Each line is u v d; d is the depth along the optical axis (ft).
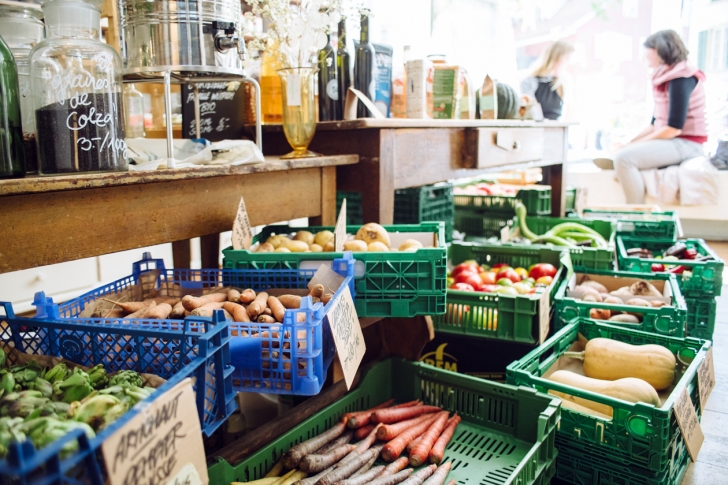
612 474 4.68
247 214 4.90
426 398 5.59
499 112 9.19
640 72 17.53
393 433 4.70
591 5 17.53
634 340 6.06
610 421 4.63
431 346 7.07
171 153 4.19
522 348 6.62
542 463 4.50
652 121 16.65
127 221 3.95
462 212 11.95
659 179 15.61
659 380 5.56
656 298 7.08
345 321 3.68
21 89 4.08
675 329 6.17
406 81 7.09
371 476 4.19
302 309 3.16
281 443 4.36
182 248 6.64
